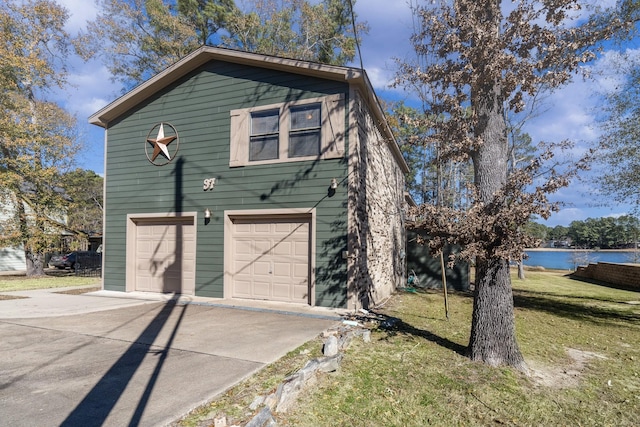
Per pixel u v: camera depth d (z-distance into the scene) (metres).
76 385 3.51
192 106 9.02
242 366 4.05
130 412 2.95
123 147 9.80
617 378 4.29
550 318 7.78
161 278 9.27
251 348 4.73
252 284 8.28
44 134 15.96
